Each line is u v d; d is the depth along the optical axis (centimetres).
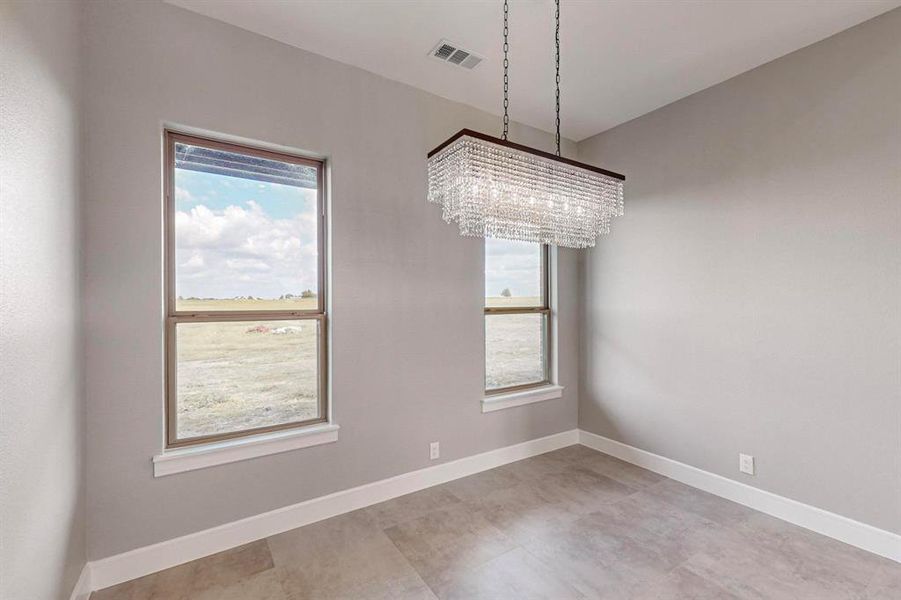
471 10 205
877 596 178
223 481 213
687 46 236
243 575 194
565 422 367
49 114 143
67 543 158
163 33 199
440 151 177
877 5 202
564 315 368
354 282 255
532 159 176
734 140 267
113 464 188
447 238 296
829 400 225
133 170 192
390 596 180
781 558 205
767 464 250
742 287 263
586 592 183
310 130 240
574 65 255
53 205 146
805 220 235
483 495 273
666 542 220
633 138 329
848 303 219
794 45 234
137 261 193
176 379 209
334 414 248
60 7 154
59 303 151
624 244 336
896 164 204
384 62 252
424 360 284
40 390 133
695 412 287
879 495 208
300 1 199
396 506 258
